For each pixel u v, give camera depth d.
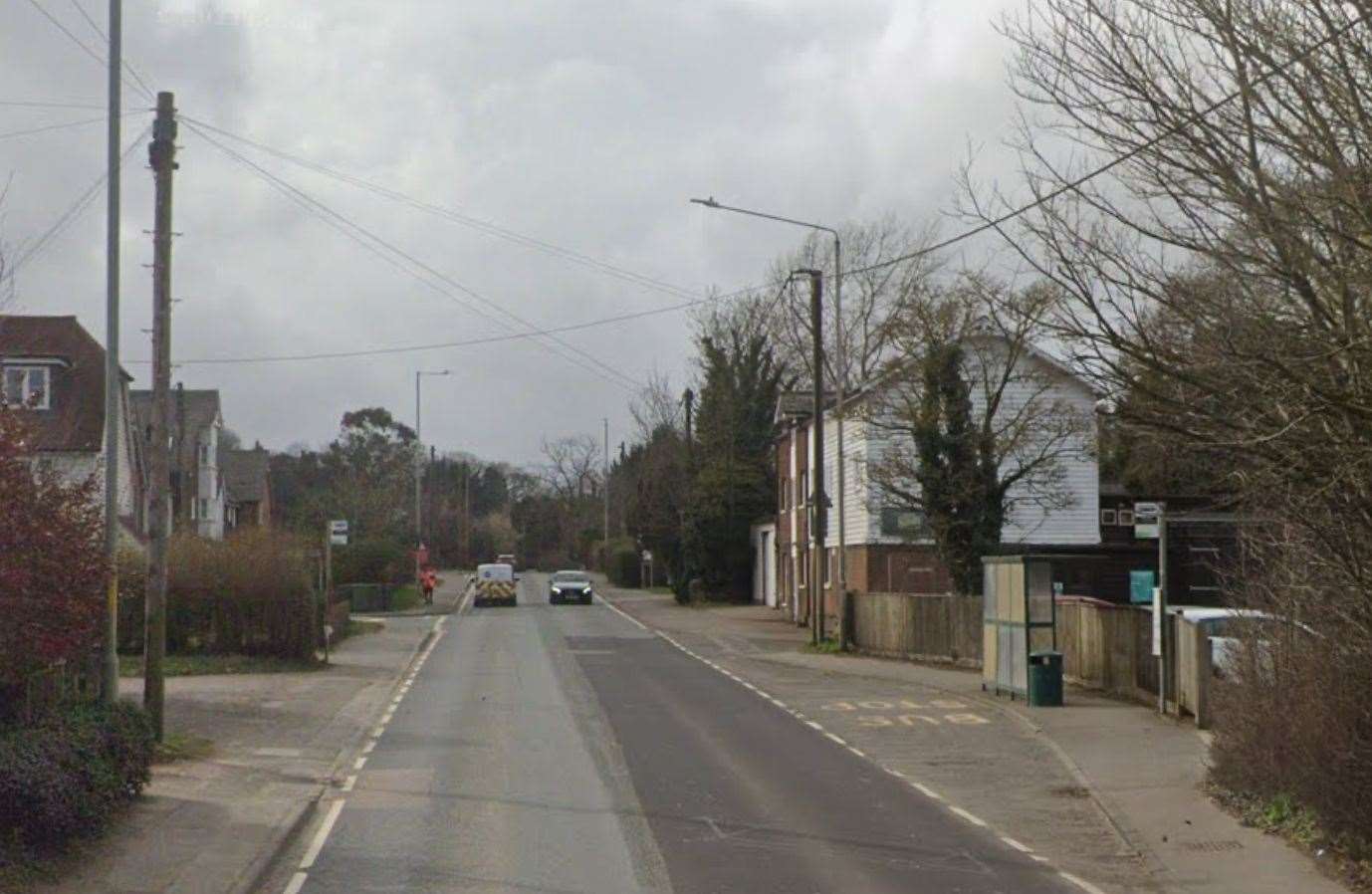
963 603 35.06
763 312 74.56
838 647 40.78
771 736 22.23
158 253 19.69
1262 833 13.80
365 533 83.12
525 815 15.10
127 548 35.44
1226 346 9.37
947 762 19.50
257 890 11.66
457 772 18.22
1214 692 16.98
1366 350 8.75
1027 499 41.50
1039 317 16.72
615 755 19.88
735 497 70.56
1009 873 12.41
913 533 41.97
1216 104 9.45
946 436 37.84
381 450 109.06
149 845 13.05
